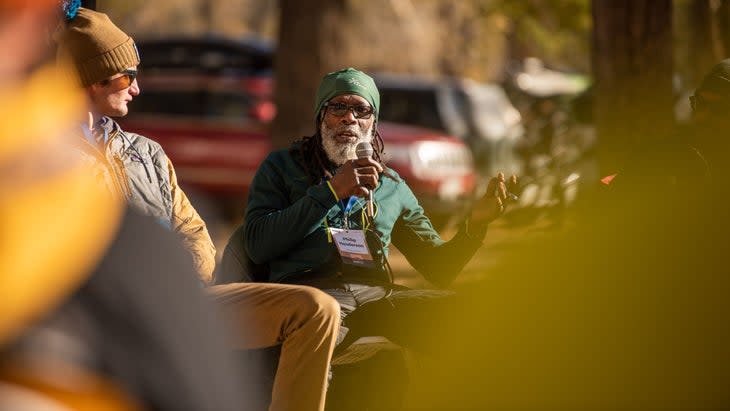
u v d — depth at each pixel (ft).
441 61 167.12
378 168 24.81
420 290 25.17
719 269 9.29
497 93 100.37
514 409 9.37
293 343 21.54
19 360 5.32
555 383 9.27
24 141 5.65
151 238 5.80
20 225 5.49
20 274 5.39
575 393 9.22
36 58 5.72
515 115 96.84
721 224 9.44
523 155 60.54
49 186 5.64
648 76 51.90
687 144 25.38
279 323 21.71
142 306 5.57
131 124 86.33
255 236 25.25
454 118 93.09
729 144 22.76
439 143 79.05
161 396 5.51
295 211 24.77
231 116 85.51
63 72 6.11
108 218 5.74
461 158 80.38
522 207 40.57
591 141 55.11
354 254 25.63
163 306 5.64
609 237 9.57
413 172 77.36
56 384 5.31
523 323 9.52
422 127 92.79
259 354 22.76
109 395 5.40
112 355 5.45
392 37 161.89
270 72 89.10
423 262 27.50
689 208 9.55
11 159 5.61
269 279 25.94
